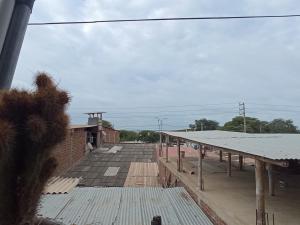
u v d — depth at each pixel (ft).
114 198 38.50
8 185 10.01
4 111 9.90
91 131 98.17
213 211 32.73
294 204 36.99
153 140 223.30
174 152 88.33
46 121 10.18
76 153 73.87
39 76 10.74
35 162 10.22
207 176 53.52
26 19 14.82
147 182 61.72
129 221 30.83
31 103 10.06
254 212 31.73
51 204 35.55
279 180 50.29
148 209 34.68
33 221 11.01
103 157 82.12
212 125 236.43
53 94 10.26
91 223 30.04
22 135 9.98
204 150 78.74
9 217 10.09
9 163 9.82
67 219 30.89
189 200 38.45
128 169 70.08
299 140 41.19
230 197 38.29
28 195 10.30
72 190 42.27
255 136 52.06
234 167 63.31
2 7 12.95
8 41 14.06
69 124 10.91
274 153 26.03
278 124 205.36
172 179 59.26
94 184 57.36
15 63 14.10
